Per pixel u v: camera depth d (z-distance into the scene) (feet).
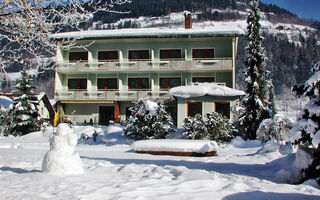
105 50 118.01
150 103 73.51
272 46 359.46
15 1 21.56
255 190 18.65
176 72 114.11
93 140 77.56
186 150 45.32
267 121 55.88
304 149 25.38
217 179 22.50
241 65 256.73
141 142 48.75
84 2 24.79
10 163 29.99
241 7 623.77
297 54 333.62
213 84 90.22
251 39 89.76
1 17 22.17
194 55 113.60
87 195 17.04
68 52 119.03
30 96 99.71
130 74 116.78
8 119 95.66
